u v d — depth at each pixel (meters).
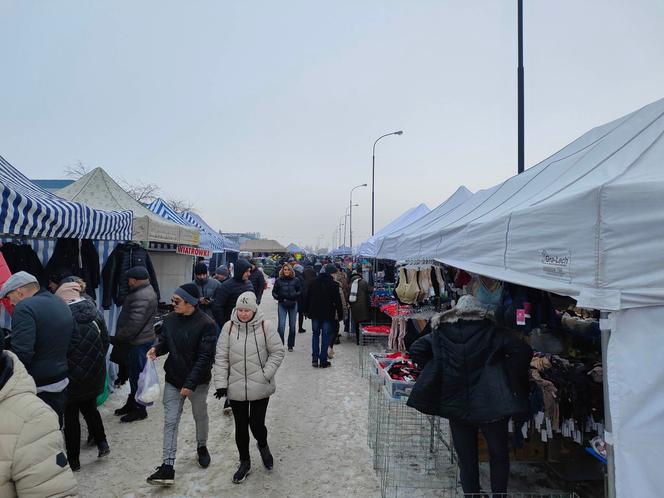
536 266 2.59
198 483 3.68
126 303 5.04
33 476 1.56
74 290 3.85
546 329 3.93
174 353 3.71
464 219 4.50
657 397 1.95
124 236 6.00
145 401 3.82
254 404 3.77
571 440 3.71
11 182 4.07
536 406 3.23
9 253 4.60
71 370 3.62
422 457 4.14
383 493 3.47
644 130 3.04
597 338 3.56
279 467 3.99
